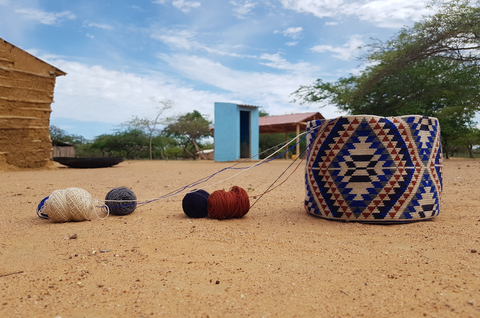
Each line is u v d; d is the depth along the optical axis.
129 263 3.60
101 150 49.81
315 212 5.81
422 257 3.71
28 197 8.69
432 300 2.66
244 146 36.94
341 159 5.34
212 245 4.26
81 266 3.52
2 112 18.42
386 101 28.84
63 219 5.59
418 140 5.25
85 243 4.35
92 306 2.64
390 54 24.70
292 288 2.93
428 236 4.55
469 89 24.67
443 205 6.82
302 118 33.44
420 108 30.09
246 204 5.90
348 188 5.33
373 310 2.52
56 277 3.23
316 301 2.68
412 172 5.20
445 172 13.73
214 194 5.87
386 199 5.19
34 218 6.04
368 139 5.17
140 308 2.60
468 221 5.39
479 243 4.18
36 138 19.67
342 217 5.43
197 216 5.99
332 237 4.63
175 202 7.84
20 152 19.09
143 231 4.97
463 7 20.77
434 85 25.41
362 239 4.50
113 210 6.18
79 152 46.91
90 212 5.75
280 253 3.93
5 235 4.80
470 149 35.03
